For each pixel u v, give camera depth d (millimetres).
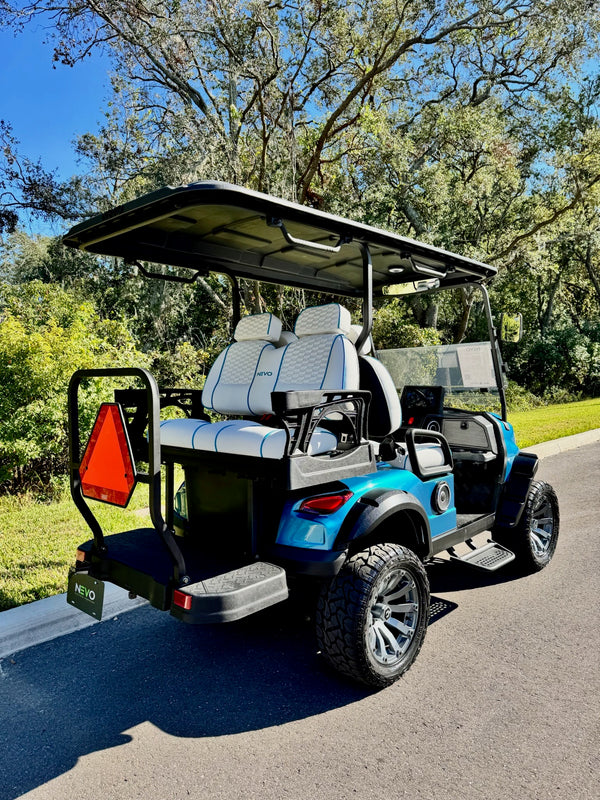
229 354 4023
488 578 4105
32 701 2684
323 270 4191
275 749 2289
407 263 3936
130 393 2789
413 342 14906
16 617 3363
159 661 3049
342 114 16766
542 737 2307
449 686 2713
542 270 19219
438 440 3453
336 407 2723
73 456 2766
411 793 2021
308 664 2986
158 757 2264
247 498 2754
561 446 9383
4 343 6426
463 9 15516
